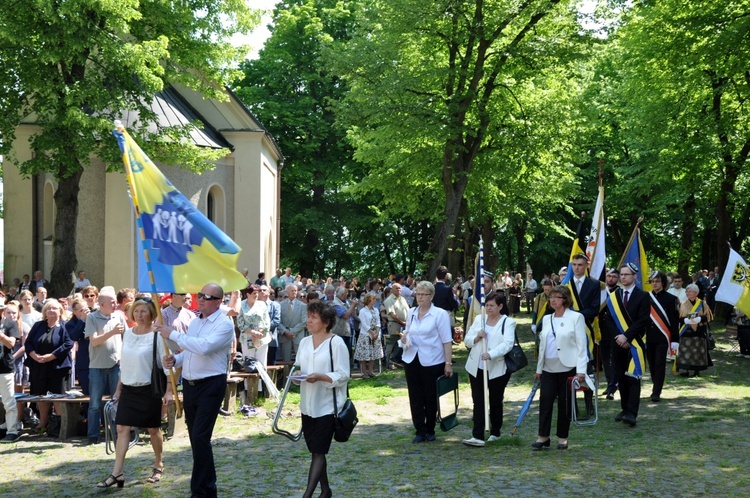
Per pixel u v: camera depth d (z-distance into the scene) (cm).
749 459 808
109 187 2397
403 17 2141
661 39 2284
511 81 2492
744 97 2369
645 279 1308
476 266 932
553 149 2539
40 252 2491
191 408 684
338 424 643
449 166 2248
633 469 765
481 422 893
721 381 1449
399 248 5041
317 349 657
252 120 2820
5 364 984
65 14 1748
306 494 632
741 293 1301
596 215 1234
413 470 779
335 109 2283
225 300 1591
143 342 731
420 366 914
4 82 1828
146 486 733
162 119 2509
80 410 1051
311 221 4003
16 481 765
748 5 2092
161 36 1892
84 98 1797
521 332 2586
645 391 1330
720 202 2694
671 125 2500
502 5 2166
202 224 749
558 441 873
